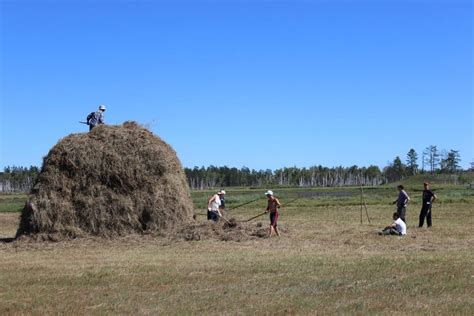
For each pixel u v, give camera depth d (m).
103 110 29.55
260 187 162.62
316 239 24.34
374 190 103.94
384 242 23.22
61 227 25.69
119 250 22.72
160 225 26.25
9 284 15.48
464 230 27.59
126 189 26.39
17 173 173.50
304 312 12.11
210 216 28.11
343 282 15.00
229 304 12.89
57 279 16.03
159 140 28.42
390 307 12.38
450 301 12.80
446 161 176.88
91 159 26.59
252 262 18.33
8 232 32.81
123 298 13.66
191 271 16.94
